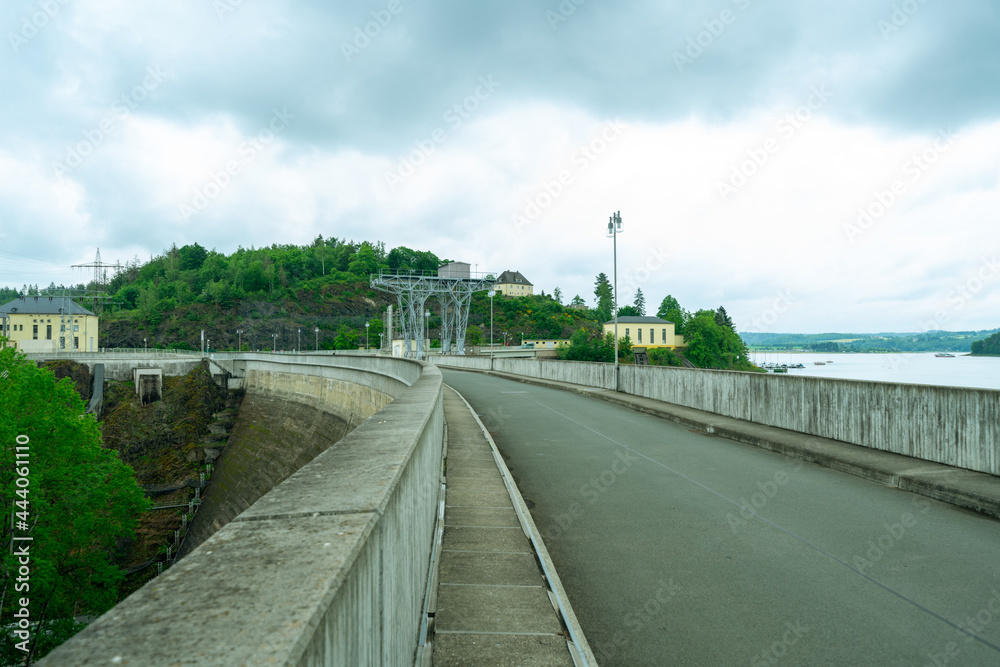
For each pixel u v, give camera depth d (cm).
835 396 1089
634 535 614
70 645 89
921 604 446
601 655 373
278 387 5519
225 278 17225
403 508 259
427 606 385
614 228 2441
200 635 94
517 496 700
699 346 11194
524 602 412
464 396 2317
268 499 200
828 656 370
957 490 711
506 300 16988
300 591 119
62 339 8062
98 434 2275
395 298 19025
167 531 4084
